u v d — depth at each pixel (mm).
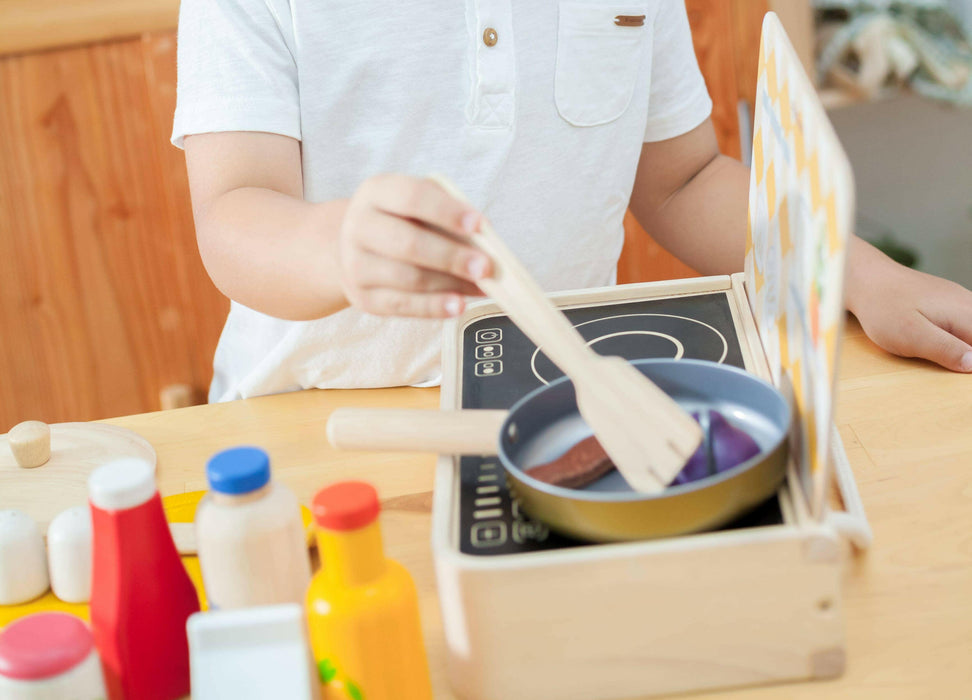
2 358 1584
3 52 1450
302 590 481
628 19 967
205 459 752
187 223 1574
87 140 1511
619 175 1043
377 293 529
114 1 1457
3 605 570
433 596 566
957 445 666
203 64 843
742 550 451
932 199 2076
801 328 518
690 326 700
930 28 1708
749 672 474
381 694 437
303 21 865
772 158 615
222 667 408
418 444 552
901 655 490
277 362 976
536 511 477
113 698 491
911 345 775
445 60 915
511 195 989
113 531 470
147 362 1631
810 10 1681
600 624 463
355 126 921
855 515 559
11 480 731
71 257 1558
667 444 465
